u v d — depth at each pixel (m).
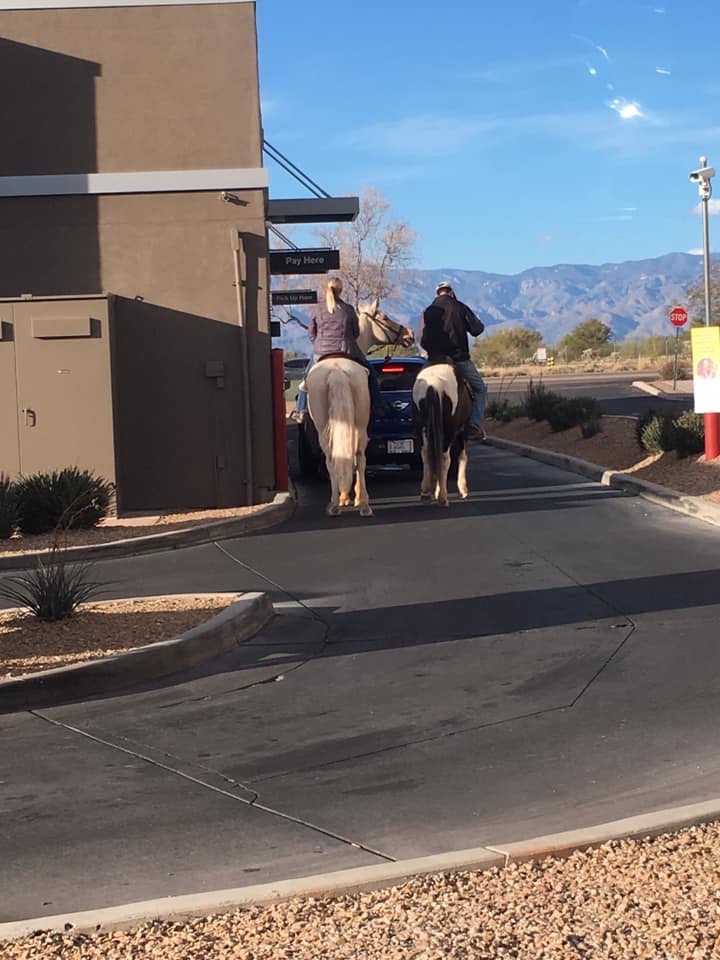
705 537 13.61
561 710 7.86
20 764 7.18
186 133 17.47
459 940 4.46
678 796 6.21
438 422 16.30
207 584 12.33
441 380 16.28
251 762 7.12
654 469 18.52
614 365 66.44
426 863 5.22
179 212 17.45
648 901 4.74
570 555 12.96
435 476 16.61
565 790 6.40
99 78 17.47
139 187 17.39
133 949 4.51
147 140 17.45
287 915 4.78
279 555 13.73
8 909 5.15
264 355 17.50
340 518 16.05
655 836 5.49
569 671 8.75
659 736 7.23
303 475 21.44
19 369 16.27
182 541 14.66
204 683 8.87
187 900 4.94
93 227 17.47
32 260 17.52
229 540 14.89
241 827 6.07
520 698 8.16
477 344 86.25
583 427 23.81
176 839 5.93
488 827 5.92
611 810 6.07
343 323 15.77
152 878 5.44
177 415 17.45
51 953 4.51
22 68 17.45
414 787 6.57
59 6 17.39
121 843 5.89
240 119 17.45
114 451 16.42
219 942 4.55
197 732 7.74
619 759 6.86
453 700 8.20
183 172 17.36
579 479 19.41
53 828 6.12
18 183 17.39
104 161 17.48
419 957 4.32
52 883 5.42
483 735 7.43
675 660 8.89
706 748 6.96
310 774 6.87
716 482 16.39
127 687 8.79
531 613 10.55
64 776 6.95
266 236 17.50
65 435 16.31
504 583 11.77
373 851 5.67
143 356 17.44
